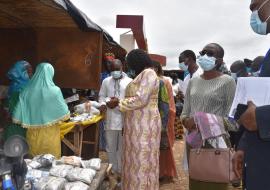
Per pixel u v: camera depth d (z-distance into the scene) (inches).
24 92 154.7
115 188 173.8
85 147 222.8
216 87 129.7
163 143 193.8
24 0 169.6
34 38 241.9
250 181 66.5
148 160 136.9
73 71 237.1
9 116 175.9
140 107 135.0
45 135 152.3
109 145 203.5
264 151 64.8
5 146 105.0
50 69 156.1
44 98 150.1
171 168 207.2
